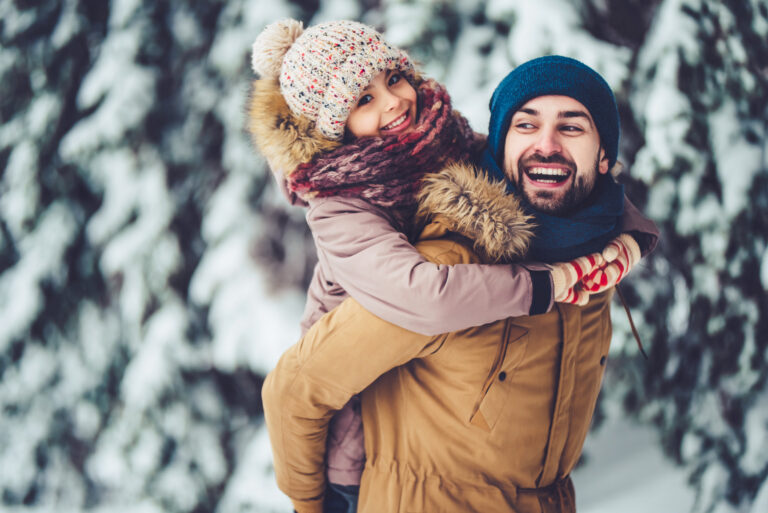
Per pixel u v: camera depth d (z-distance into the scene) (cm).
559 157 92
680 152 250
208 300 293
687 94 252
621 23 270
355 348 90
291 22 115
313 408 99
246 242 293
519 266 89
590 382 102
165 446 301
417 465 97
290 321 286
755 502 258
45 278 310
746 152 258
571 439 101
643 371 296
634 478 302
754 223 259
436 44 266
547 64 93
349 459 109
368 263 91
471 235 90
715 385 276
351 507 112
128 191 302
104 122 297
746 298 263
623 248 100
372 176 103
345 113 106
